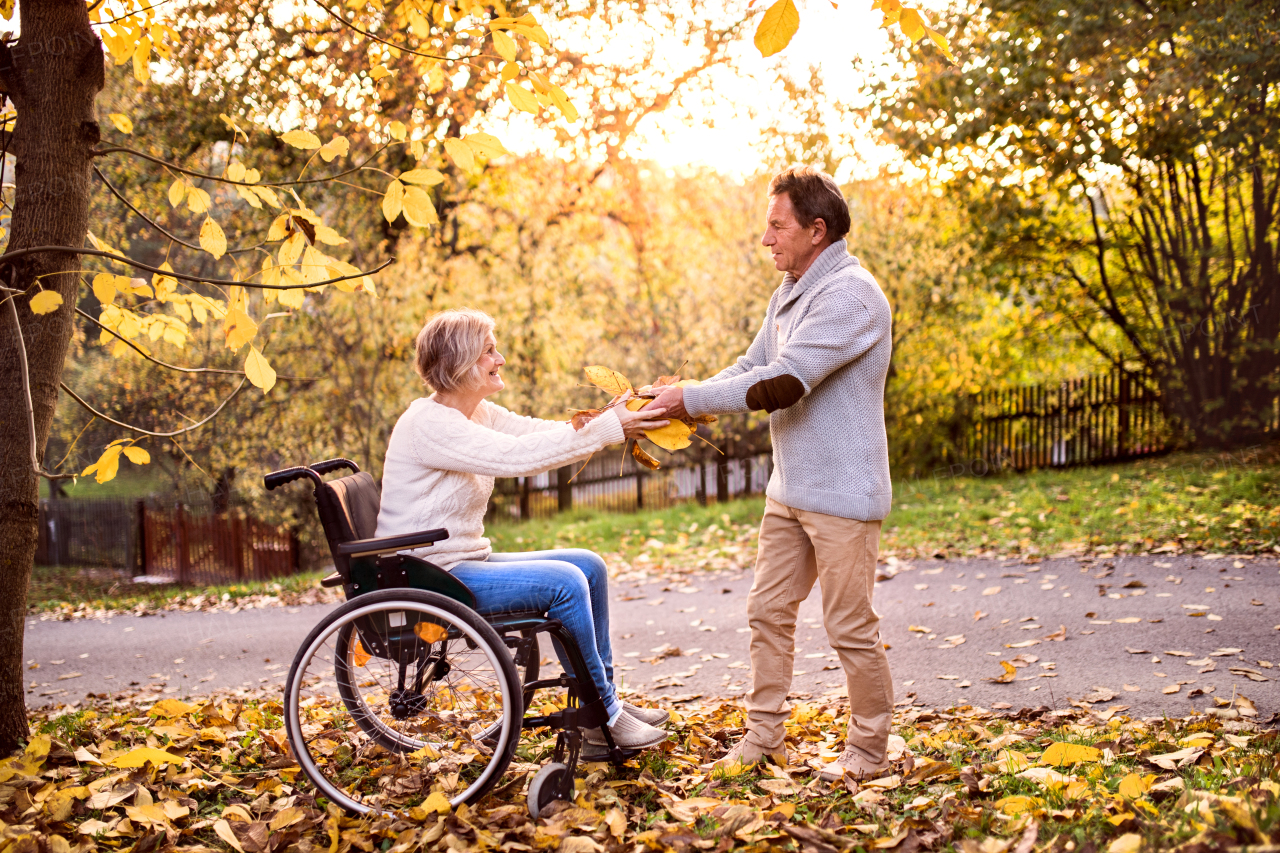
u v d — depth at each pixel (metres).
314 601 8.44
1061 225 11.24
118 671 6.00
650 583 7.50
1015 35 9.65
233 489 12.13
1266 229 9.84
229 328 2.98
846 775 2.71
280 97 8.71
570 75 10.20
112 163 9.38
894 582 6.48
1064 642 4.56
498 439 2.71
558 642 2.72
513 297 11.12
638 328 13.02
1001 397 12.26
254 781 2.94
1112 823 2.12
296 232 3.00
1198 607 4.93
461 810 2.44
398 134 3.02
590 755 2.79
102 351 11.38
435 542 2.54
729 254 12.42
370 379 10.21
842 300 2.68
